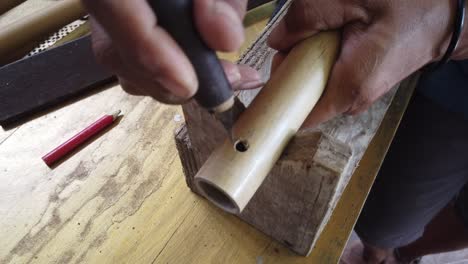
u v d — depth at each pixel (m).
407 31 0.44
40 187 0.65
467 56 0.54
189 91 0.30
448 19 0.45
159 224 0.62
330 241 0.61
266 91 0.42
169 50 0.28
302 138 0.42
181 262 0.59
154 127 0.72
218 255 0.59
